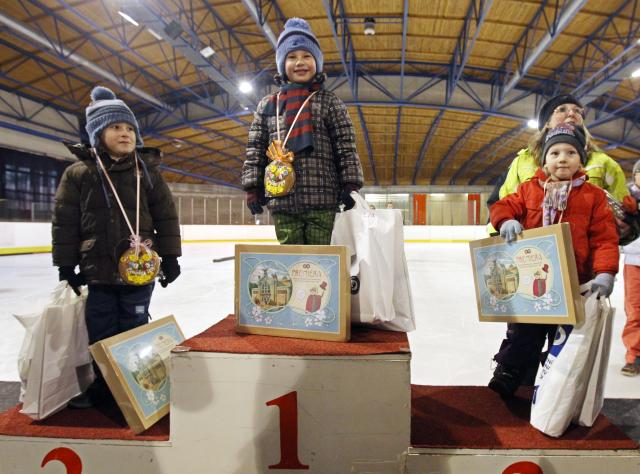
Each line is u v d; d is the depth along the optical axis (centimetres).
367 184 2136
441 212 2052
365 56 1041
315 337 125
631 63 813
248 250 135
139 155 153
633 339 204
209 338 129
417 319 320
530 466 113
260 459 115
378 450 112
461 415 139
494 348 246
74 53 892
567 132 133
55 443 122
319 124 146
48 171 1281
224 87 1002
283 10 819
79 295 147
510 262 135
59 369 136
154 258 144
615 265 124
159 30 744
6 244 921
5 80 1048
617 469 113
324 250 125
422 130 1466
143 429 123
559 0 725
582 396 122
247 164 154
